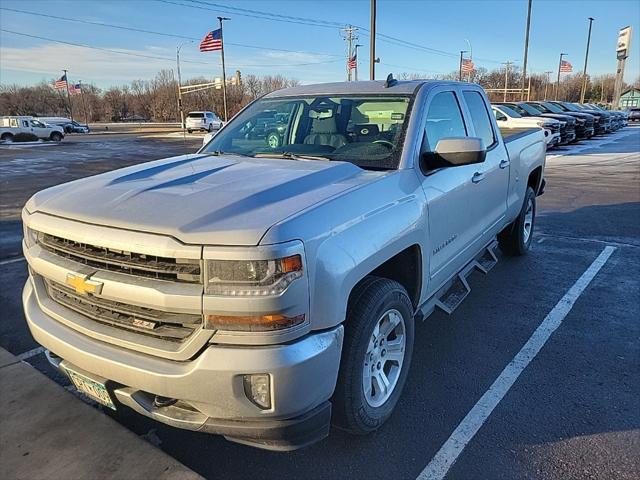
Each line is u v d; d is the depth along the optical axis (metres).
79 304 2.54
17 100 100.06
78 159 22.56
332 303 2.29
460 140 3.21
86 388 2.54
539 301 4.93
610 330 4.29
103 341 2.38
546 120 19.95
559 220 8.49
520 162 5.43
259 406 2.17
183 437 2.94
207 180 2.78
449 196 3.51
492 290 5.22
